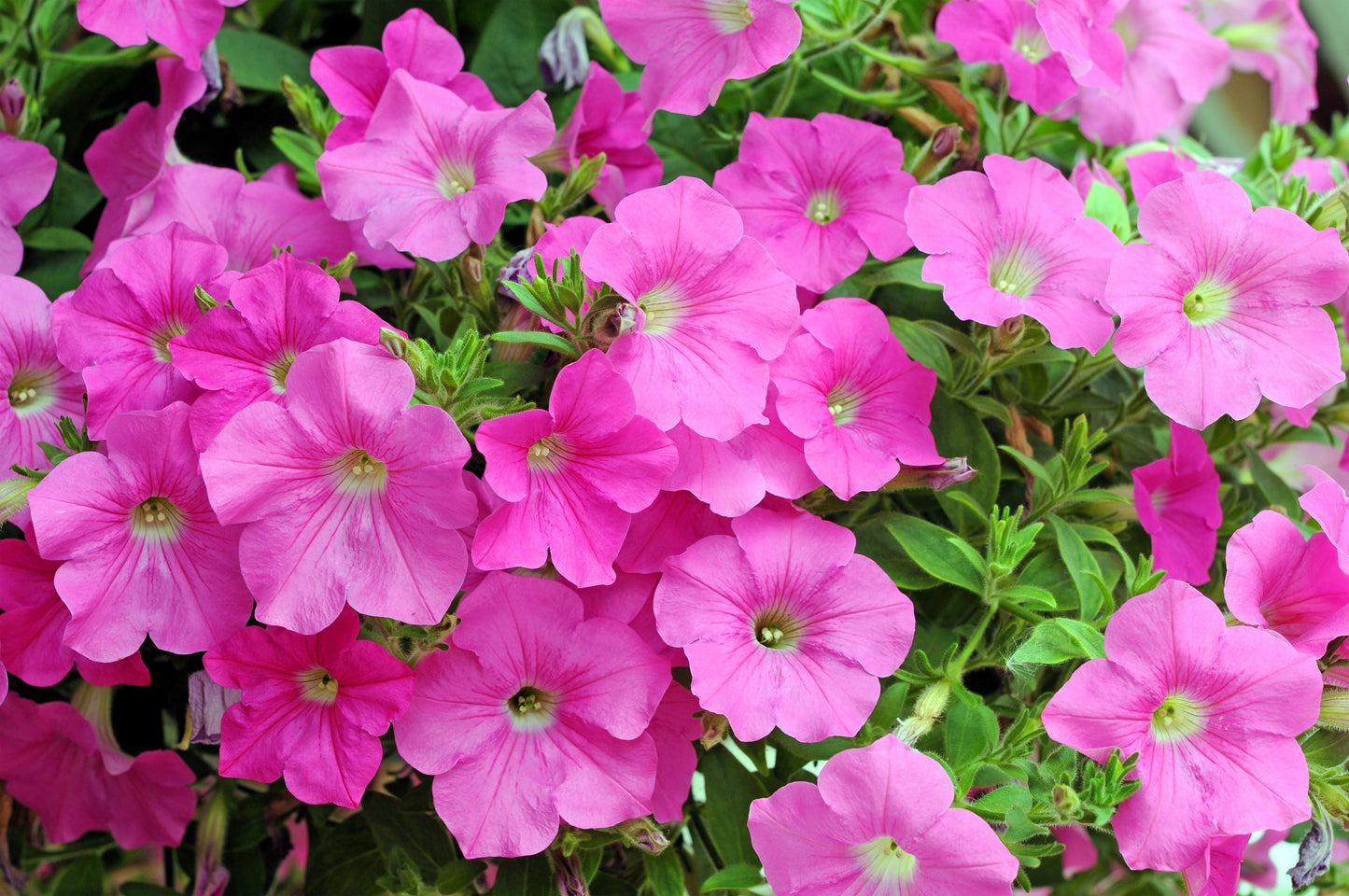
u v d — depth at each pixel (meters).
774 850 0.64
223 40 0.79
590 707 0.66
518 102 0.79
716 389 0.65
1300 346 0.68
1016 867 0.62
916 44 0.77
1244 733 0.64
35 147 0.73
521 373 0.68
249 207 0.71
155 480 0.64
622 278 0.65
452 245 0.68
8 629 0.66
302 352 0.65
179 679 0.73
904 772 0.63
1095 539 0.70
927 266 0.68
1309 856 0.68
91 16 0.70
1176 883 0.79
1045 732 0.67
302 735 0.65
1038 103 0.72
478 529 0.63
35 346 0.69
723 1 0.71
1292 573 0.67
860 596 0.67
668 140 0.78
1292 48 0.86
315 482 0.64
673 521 0.67
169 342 0.65
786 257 0.71
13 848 0.77
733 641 0.66
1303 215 0.73
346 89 0.73
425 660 0.66
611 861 0.73
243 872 0.76
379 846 0.72
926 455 0.69
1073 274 0.69
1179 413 0.67
